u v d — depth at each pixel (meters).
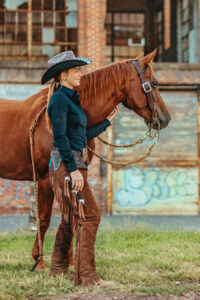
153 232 10.30
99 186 16.16
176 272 6.31
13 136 6.41
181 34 18.14
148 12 19.77
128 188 16.50
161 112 6.22
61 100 5.32
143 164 16.58
